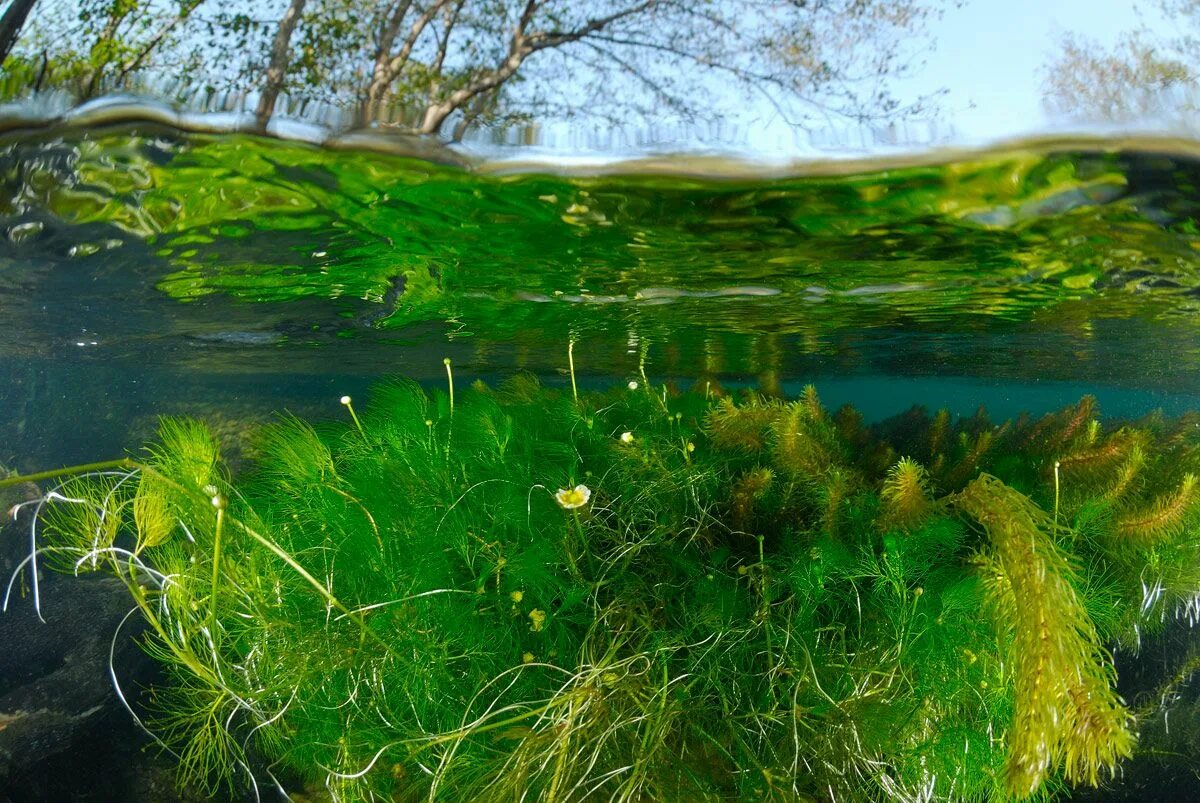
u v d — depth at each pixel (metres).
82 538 2.96
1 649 4.38
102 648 4.36
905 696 2.92
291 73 3.09
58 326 8.60
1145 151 2.57
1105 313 6.61
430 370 15.01
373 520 3.11
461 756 2.77
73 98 2.59
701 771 2.90
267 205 3.66
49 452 12.98
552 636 3.16
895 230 3.70
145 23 2.71
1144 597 3.38
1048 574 2.27
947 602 2.81
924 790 2.93
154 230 4.20
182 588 2.91
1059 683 2.10
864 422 4.79
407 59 3.41
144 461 2.88
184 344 10.34
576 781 2.76
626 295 5.95
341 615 3.03
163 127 2.71
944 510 3.03
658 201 3.31
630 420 4.18
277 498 3.57
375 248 4.57
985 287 5.37
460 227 3.95
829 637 3.07
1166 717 3.55
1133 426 4.48
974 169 2.80
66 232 4.27
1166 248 4.01
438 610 3.02
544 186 3.16
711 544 3.33
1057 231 3.68
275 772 3.61
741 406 3.64
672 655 2.97
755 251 4.25
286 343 10.09
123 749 3.69
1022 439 4.31
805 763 2.79
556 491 3.21
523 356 11.91
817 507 3.39
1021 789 2.13
